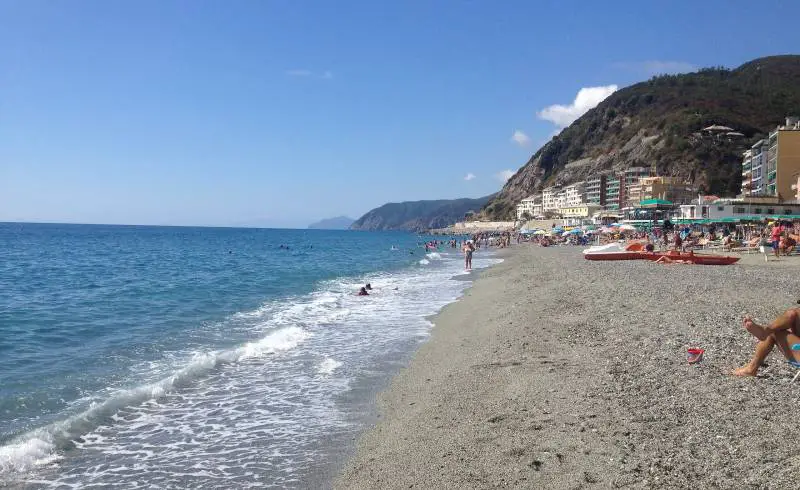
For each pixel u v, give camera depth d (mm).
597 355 10031
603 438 6332
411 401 9086
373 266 45219
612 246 36281
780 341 7746
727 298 15180
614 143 199000
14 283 28922
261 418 8578
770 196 66250
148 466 6898
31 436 7535
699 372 8359
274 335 14609
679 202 125500
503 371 9742
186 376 10758
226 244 95750
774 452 5562
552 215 169750
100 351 12836
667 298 15609
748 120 159375
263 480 6508
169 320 17375
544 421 7082
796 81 190500
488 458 6238
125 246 79938
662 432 6316
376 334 15195
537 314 14930
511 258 50312
